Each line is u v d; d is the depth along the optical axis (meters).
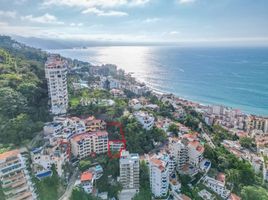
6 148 89.88
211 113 191.12
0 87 110.50
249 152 127.94
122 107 133.50
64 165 90.38
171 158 98.69
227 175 97.25
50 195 81.12
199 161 100.88
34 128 101.12
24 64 149.12
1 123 96.31
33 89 120.00
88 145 101.31
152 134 114.69
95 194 85.19
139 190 88.75
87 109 123.69
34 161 86.50
